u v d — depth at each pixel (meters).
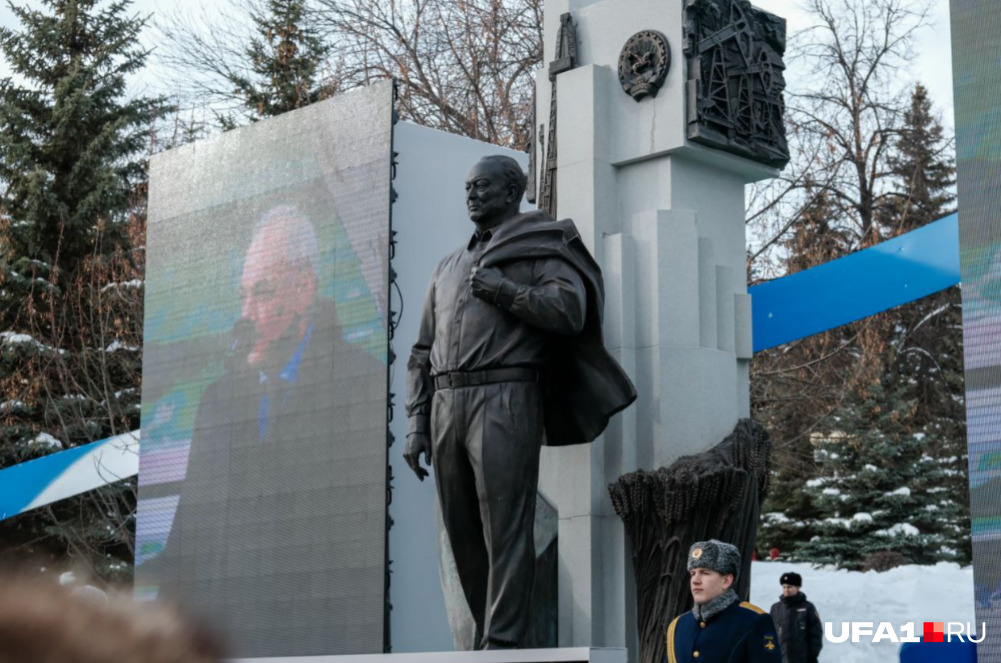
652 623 9.77
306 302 13.15
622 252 10.64
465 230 13.47
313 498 12.77
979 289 9.33
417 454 9.52
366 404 12.50
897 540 27.67
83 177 29.78
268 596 12.95
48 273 28.80
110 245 29.38
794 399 25.33
